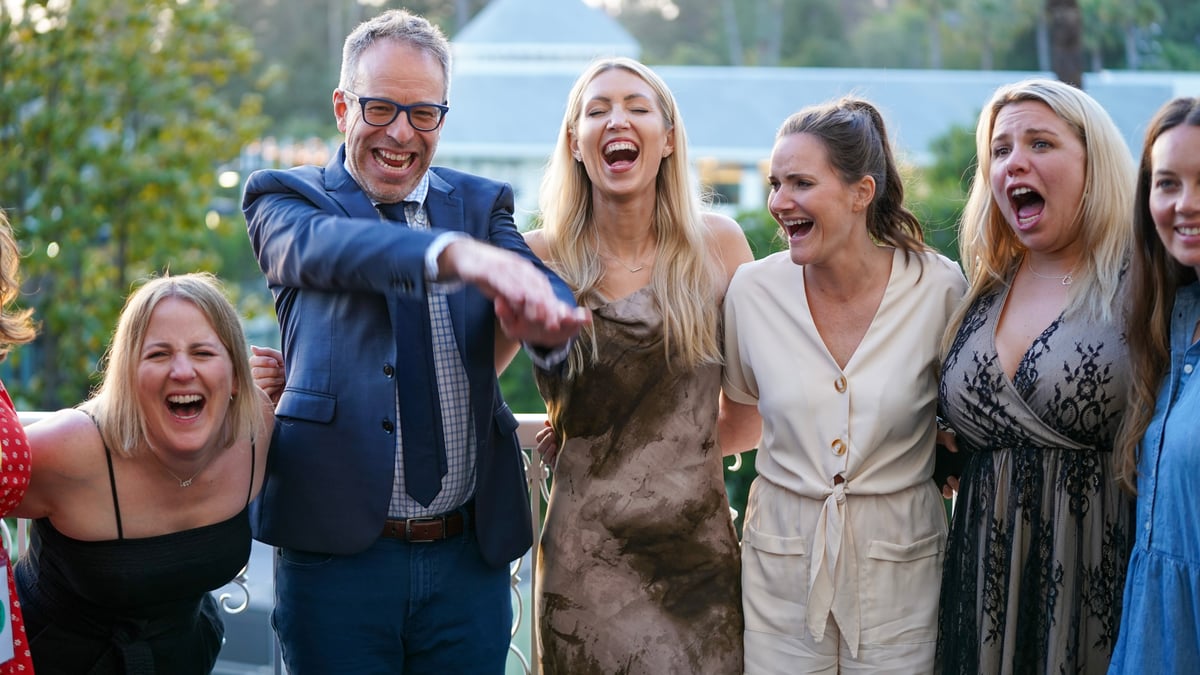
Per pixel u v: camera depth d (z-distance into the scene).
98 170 12.05
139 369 2.41
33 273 11.46
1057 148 2.47
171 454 2.44
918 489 2.67
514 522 2.68
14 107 11.56
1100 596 2.42
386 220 2.60
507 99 24.38
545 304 2.07
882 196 2.72
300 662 2.57
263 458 2.59
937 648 2.59
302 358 2.55
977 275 2.66
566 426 2.80
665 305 2.73
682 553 2.77
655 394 2.76
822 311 2.72
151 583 2.47
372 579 2.53
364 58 2.51
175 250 12.48
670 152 2.79
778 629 2.68
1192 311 2.29
